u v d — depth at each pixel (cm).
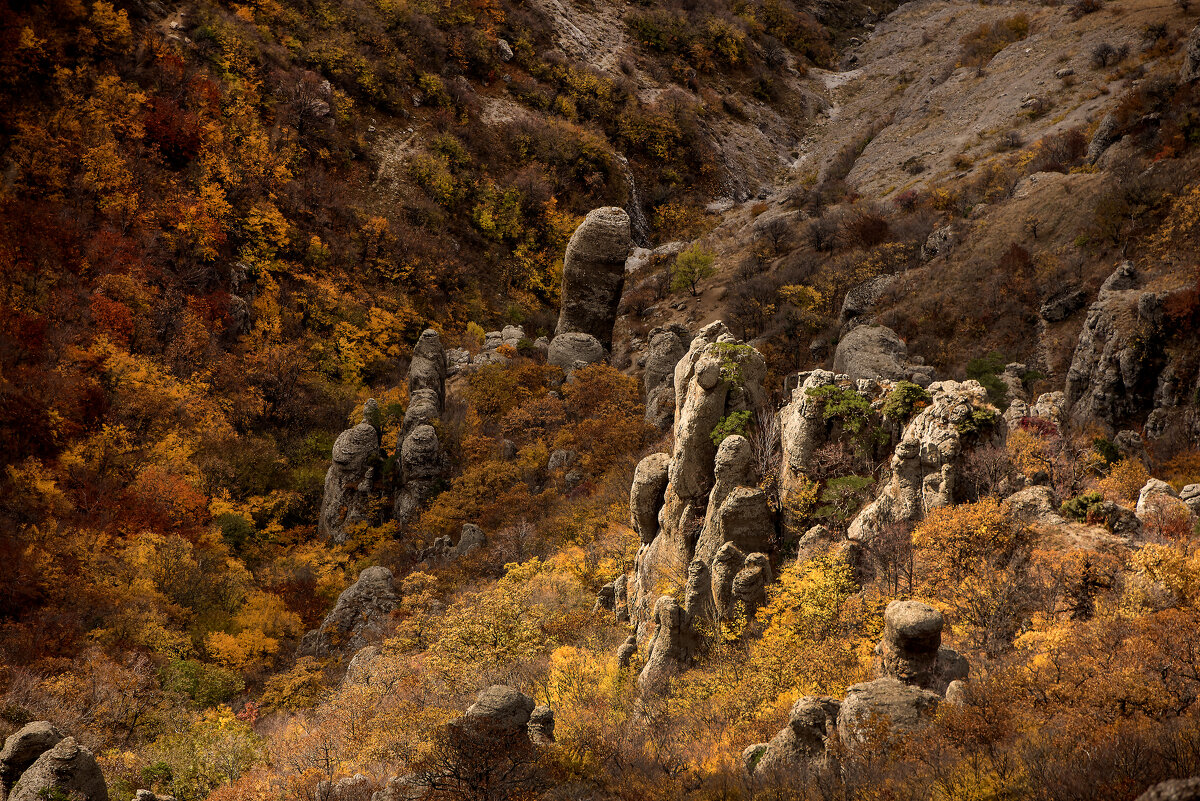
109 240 7400
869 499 2383
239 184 8569
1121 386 5088
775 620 2164
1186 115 6525
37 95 7975
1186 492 2650
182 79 8831
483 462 5769
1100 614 1788
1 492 5447
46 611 4509
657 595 2678
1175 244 5841
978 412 2291
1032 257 6669
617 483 4891
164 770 2712
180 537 5231
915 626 1638
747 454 2491
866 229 8344
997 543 2102
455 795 1730
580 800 1728
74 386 6303
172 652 4209
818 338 7381
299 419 7394
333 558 5469
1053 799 1129
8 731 3247
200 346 7225
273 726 3391
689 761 1809
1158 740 1169
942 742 1388
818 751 1558
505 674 2795
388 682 2911
